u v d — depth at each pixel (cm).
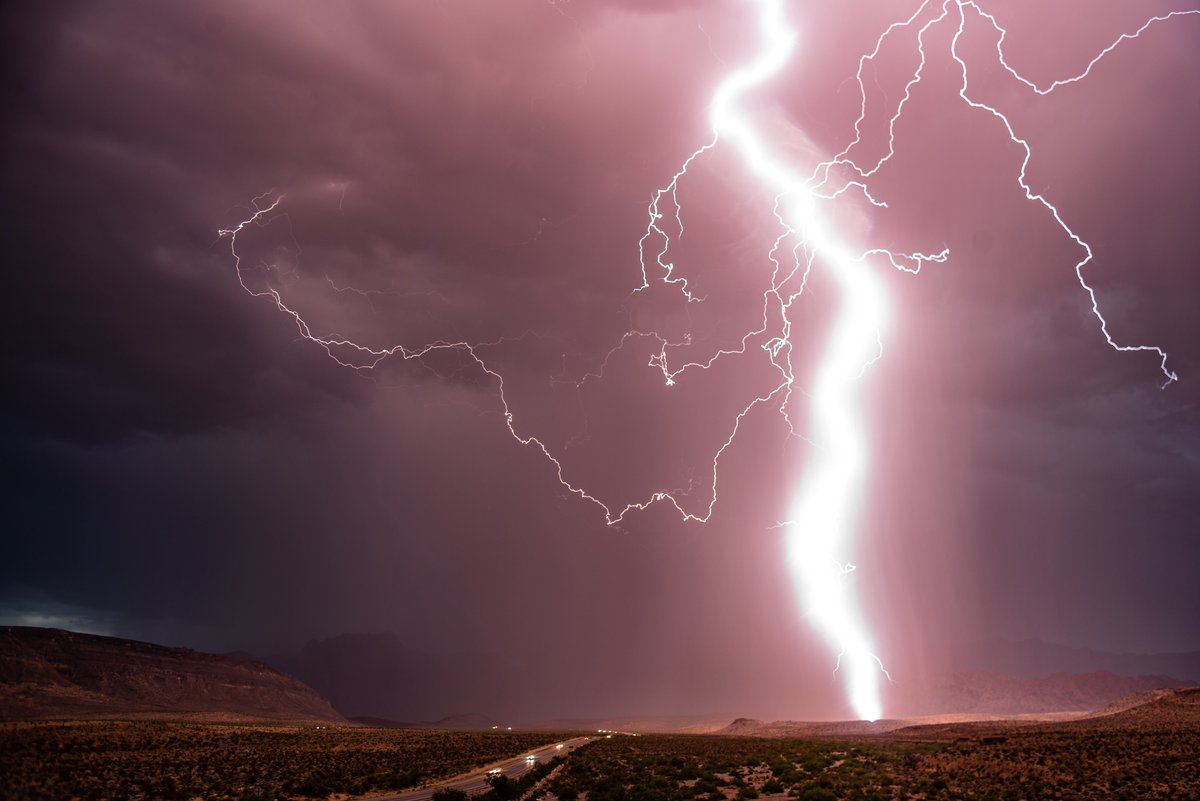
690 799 3269
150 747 5247
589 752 5825
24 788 2938
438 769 4631
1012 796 3092
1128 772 3553
